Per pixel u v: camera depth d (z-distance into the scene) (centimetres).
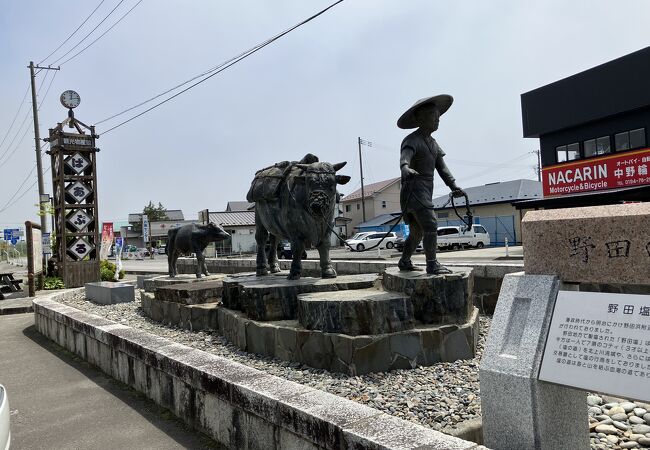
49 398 594
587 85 2012
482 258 2345
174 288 908
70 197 1769
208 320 813
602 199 1855
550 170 2261
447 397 458
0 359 820
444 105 650
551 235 317
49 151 1811
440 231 3569
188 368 469
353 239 3762
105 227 1834
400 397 461
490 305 857
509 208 3744
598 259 296
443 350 572
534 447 290
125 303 1219
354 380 509
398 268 733
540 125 2230
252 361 618
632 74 1842
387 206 5597
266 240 909
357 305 545
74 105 1783
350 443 296
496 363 310
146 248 5494
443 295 600
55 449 446
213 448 424
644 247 279
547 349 290
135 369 591
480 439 389
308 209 723
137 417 510
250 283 744
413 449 270
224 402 418
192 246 1170
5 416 363
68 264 1762
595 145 2077
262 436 375
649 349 251
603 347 268
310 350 573
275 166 823
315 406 342
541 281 316
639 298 264
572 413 329
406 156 625
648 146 1869
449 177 666
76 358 792
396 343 545
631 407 455
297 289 695
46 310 973
